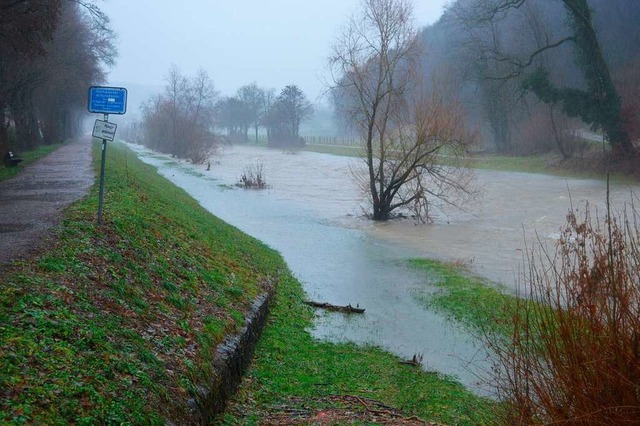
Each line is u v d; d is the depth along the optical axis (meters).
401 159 27.78
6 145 30.25
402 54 26.73
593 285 5.32
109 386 5.77
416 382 9.85
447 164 27.88
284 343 11.30
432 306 14.43
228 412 7.61
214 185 42.72
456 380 10.02
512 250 21.06
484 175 50.53
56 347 5.93
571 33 66.56
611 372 4.88
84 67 46.78
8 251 8.91
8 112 41.91
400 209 30.30
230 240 18.02
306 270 18.33
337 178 49.31
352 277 17.45
